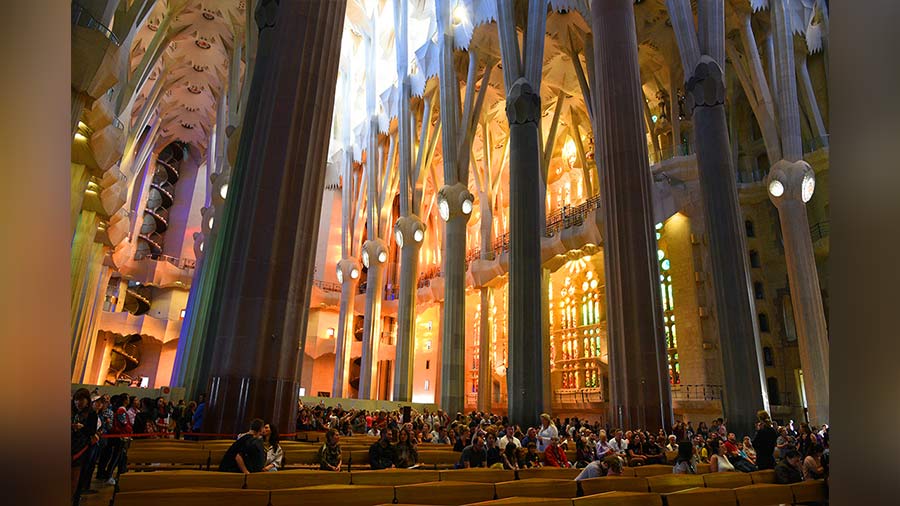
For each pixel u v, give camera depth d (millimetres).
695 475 5824
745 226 23734
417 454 7492
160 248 37156
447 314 22016
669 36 23938
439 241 37812
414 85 27359
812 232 21656
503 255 28125
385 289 40000
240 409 7891
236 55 26500
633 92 13359
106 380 31797
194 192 39156
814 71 22625
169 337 33625
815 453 7027
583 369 27344
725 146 15250
